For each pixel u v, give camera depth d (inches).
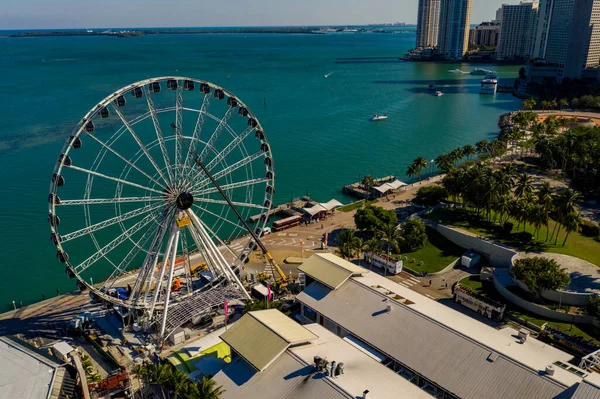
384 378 2797.7
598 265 4471.0
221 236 6067.9
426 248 5206.7
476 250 5068.9
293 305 4183.1
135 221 6422.2
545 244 4928.6
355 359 2977.4
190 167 4050.2
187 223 3941.9
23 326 4094.5
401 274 4712.1
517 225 5428.2
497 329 3479.3
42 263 5477.4
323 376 2711.6
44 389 2748.5
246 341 3021.7
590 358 3149.6
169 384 2952.8
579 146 7421.3
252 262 5137.8
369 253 4933.6
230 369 2942.9
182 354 3410.4
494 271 4601.4
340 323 3437.5
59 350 3277.6
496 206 5236.2
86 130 3503.9
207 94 4212.6
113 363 3553.2
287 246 5516.7
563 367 2810.0
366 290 3688.5
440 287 4475.9
